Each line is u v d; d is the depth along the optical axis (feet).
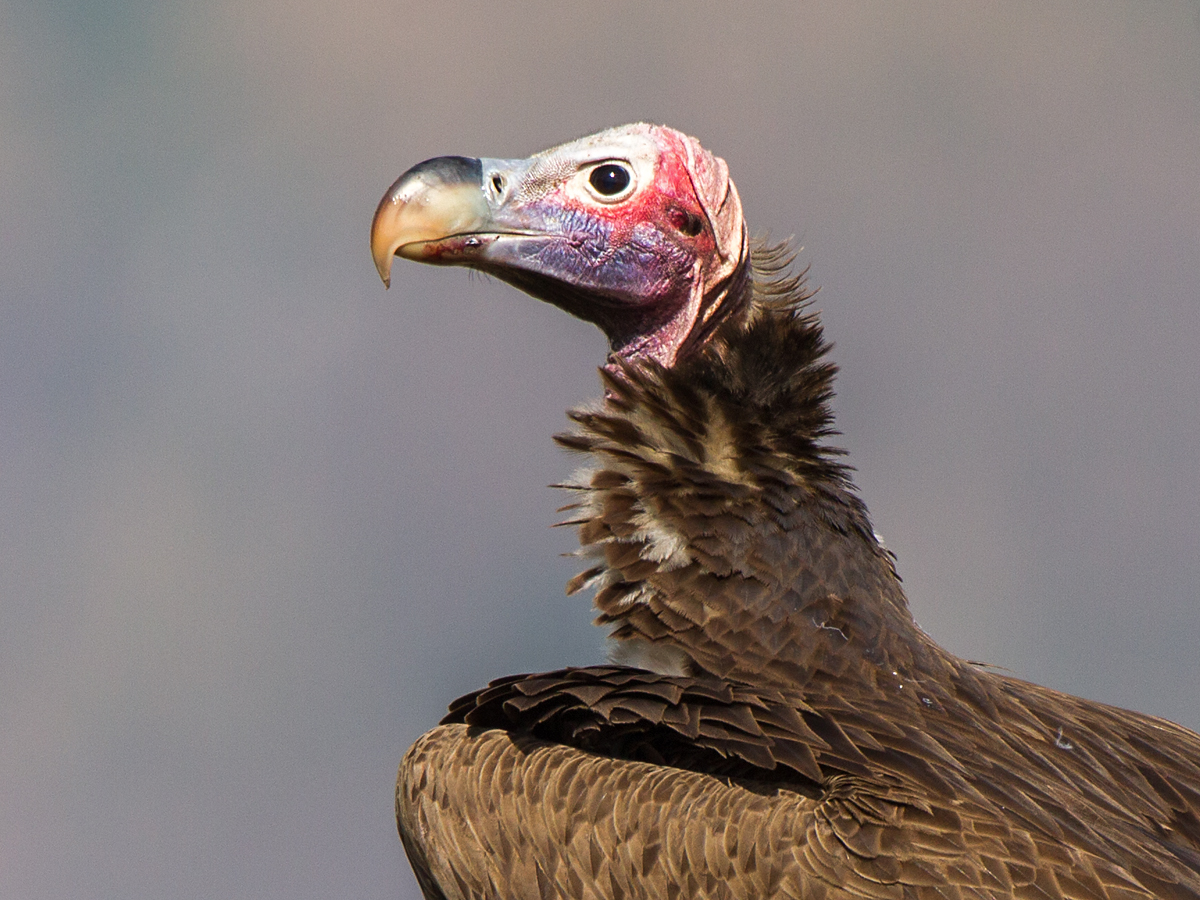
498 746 33.94
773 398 36.88
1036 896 28.07
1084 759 33.40
